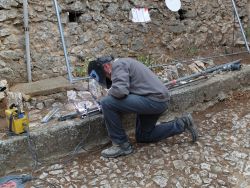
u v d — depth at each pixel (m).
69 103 4.20
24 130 3.45
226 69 5.20
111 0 5.32
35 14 4.68
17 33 4.60
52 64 4.90
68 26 4.98
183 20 6.19
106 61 3.36
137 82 3.36
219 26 6.66
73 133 3.66
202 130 4.10
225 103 4.87
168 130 3.66
